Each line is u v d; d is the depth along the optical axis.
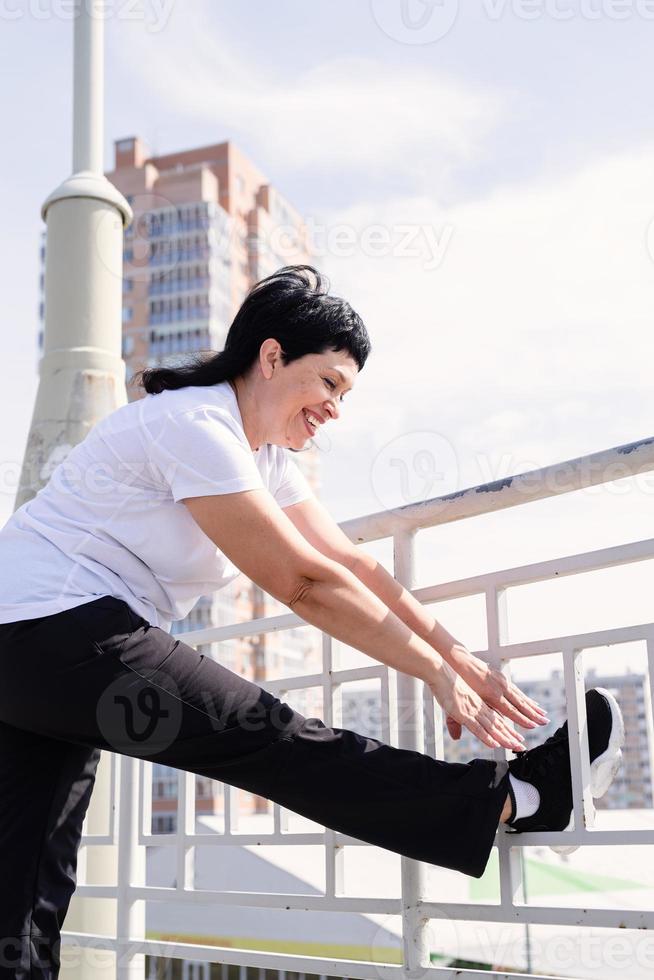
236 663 40.41
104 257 2.95
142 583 1.45
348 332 1.49
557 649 1.58
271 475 1.65
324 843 1.85
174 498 1.39
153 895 2.13
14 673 1.35
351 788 1.43
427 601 1.81
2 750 1.42
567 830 1.53
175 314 42.09
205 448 1.37
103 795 2.52
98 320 2.89
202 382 1.50
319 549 1.68
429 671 1.44
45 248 3.00
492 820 1.47
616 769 1.54
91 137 3.03
